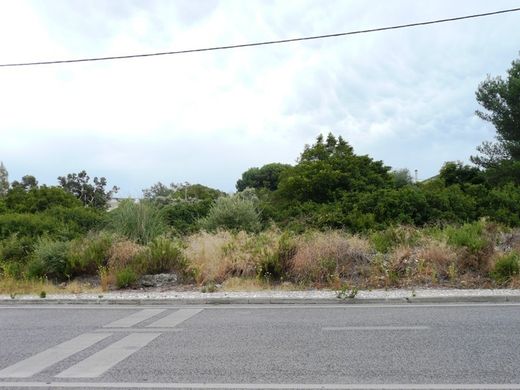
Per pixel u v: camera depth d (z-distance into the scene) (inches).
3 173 2066.9
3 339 286.7
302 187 1162.0
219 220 813.2
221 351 248.1
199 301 417.1
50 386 200.2
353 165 1234.6
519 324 296.4
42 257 551.5
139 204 701.3
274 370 215.2
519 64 1279.5
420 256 499.8
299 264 503.2
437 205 915.4
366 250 534.9
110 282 512.7
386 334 277.7
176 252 552.1
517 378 197.5
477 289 433.1
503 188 1076.5
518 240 577.9
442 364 217.8
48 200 1190.9
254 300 413.1
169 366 224.2
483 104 1316.4
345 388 191.0
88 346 265.4
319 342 262.5
